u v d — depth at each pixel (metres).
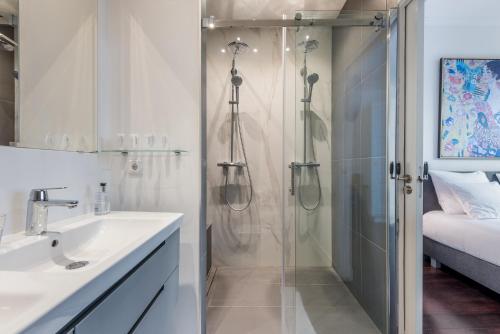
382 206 1.61
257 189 2.66
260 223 2.66
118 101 1.49
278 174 2.66
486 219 2.38
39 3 1.05
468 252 2.16
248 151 2.65
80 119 1.30
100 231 1.20
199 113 1.50
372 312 1.70
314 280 1.78
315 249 1.80
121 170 1.50
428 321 1.75
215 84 2.63
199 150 1.50
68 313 0.48
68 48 1.22
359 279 1.79
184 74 1.49
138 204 1.51
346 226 1.81
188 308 1.51
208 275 2.46
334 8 2.11
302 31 1.75
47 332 0.43
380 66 1.60
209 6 2.07
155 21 1.49
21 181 0.95
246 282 2.36
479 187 2.57
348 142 1.81
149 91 1.49
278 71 2.64
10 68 0.93
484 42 2.93
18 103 0.96
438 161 2.96
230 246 2.66
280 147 2.66
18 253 0.79
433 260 2.68
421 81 1.39
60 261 0.94
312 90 1.78
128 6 1.48
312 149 1.82
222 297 2.11
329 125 1.80
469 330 1.65
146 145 1.48
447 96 2.90
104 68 1.49
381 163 1.61
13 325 0.38
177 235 1.29
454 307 1.92
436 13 2.75
